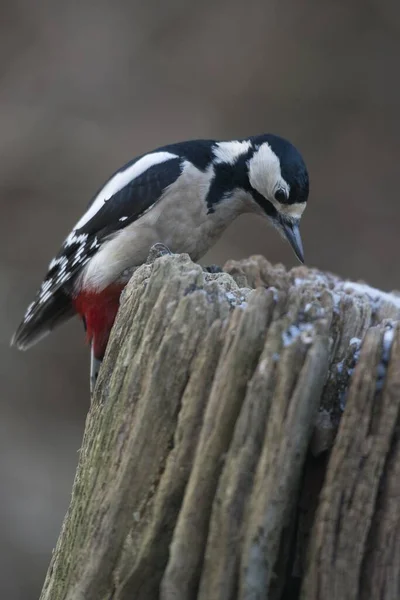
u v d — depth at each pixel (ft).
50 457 65.16
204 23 98.12
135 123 88.99
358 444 17.07
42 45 94.99
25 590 56.49
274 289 18.03
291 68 95.66
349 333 20.57
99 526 19.08
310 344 17.13
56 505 61.62
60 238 78.02
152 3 98.73
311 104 94.07
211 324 18.47
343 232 83.87
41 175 82.53
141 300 19.83
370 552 17.04
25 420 67.15
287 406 17.07
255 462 17.26
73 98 90.43
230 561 17.40
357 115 93.91
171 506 18.28
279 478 17.07
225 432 17.57
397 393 17.03
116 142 86.53
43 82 91.76
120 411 19.51
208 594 17.54
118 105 90.43
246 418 17.28
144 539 18.52
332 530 17.06
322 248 82.07
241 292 19.77
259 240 77.92
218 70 94.89
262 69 95.20
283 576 17.74
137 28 96.99
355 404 17.17
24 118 87.71
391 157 90.99
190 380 18.31
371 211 85.92
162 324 19.08
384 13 99.45
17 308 72.38
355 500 16.99
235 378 17.60
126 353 19.77
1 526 59.47
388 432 16.99
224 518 17.35
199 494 17.67
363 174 89.40
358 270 80.94
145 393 18.80
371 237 83.56
